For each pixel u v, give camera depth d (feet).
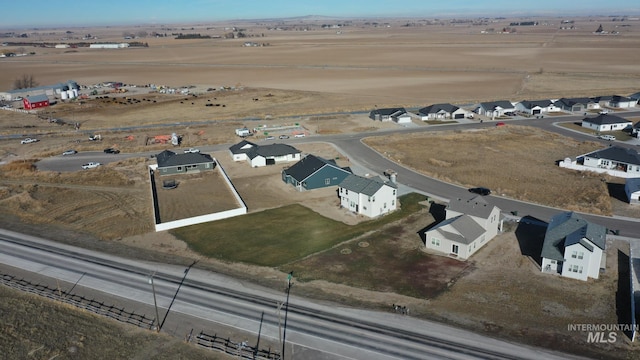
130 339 126.31
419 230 188.14
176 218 205.57
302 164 248.11
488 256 166.50
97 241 184.65
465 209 179.83
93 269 163.32
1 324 132.87
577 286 146.20
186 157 272.92
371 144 321.52
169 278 156.56
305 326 130.21
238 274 158.20
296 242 180.04
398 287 148.05
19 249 179.01
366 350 120.06
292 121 399.65
